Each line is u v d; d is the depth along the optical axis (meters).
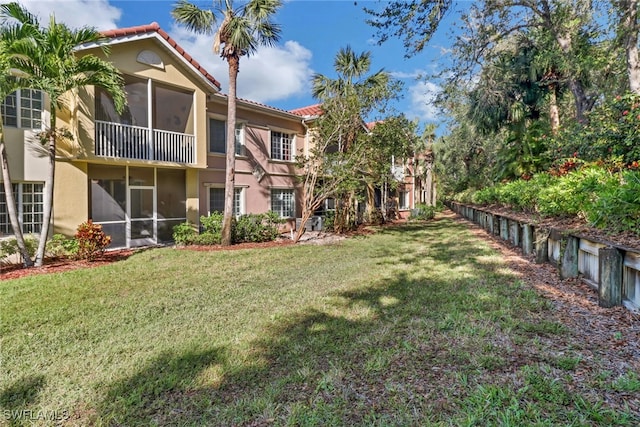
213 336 4.38
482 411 2.55
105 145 10.38
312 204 13.97
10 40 7.54
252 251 11.09
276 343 4.11
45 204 8.61
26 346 4.12
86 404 3.05
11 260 8.95
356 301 5.63
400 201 28.45
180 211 13.10
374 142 14.91
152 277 7.54
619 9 9.82
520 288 5.70
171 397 3.12
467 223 19.47
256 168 15.88
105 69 8.55
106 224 11.12
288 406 2.84
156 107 12.23
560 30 12.43
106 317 5.05
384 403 2.78
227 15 11.41
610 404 2.55
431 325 4.32
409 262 8.95
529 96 16.44
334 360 3.59
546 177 9.81
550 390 2.75
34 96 9.51
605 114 8.66
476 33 12.61
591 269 5.39
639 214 4.54
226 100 14.19
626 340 3.56
